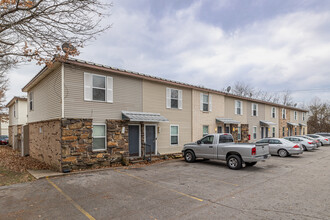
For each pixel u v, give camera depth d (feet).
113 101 37.81
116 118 38.04
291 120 106.63
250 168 34.47
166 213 16.21
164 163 39.27
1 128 105.40
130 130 40.68
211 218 15.28
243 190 22.13
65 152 30.73
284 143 49.67
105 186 23.65
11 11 21.18
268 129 86.94
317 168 34.60
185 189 22.52
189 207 17.42
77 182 25.34
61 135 30.73
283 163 39.81
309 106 142.51
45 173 29.55
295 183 24.93
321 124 133.39
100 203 18.40
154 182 25.40
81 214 16.07
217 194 20.81
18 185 24.06
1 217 15.61
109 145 35.76
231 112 67.51
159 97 46.11
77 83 33.32
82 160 32.37
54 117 34.06
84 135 32.83
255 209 16.96
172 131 48.67
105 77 37.11
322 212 16.29
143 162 39.14
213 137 37.42
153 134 44.78
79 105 33.30
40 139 40.96
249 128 75.41
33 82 43.37
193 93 54.19
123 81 39.68
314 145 60.54
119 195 20.56
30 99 49.70
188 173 30.48
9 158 45.16
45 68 34.78
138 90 42.09
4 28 22.77
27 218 15.43
